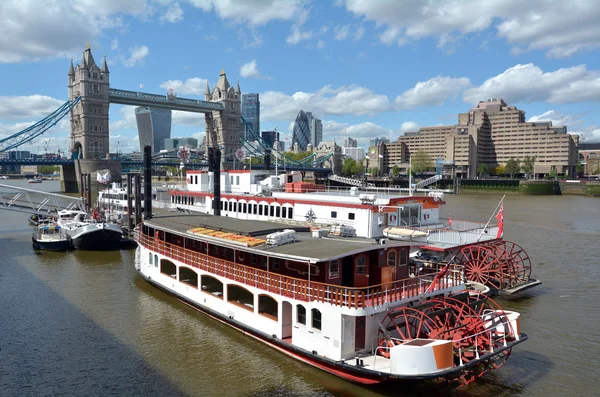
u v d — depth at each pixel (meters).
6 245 70.81
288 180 64.69
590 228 90.00
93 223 67.88
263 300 32.62
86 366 29.00
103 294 43.91
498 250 51.22
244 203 58.00
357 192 57.38
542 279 50.53
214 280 38.84
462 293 31.58
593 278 50.94
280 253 28.81
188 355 30.48
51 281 48.66
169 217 49.03
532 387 26.61
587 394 25.88
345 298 25.75
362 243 30.34
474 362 24.27
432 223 51.34
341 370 26.00
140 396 25.58
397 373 23.27
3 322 36.34
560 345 32.50
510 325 27.75
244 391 26.02
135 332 34.38
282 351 30.00
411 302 28.52
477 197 190.00
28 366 28.97
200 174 68.50
